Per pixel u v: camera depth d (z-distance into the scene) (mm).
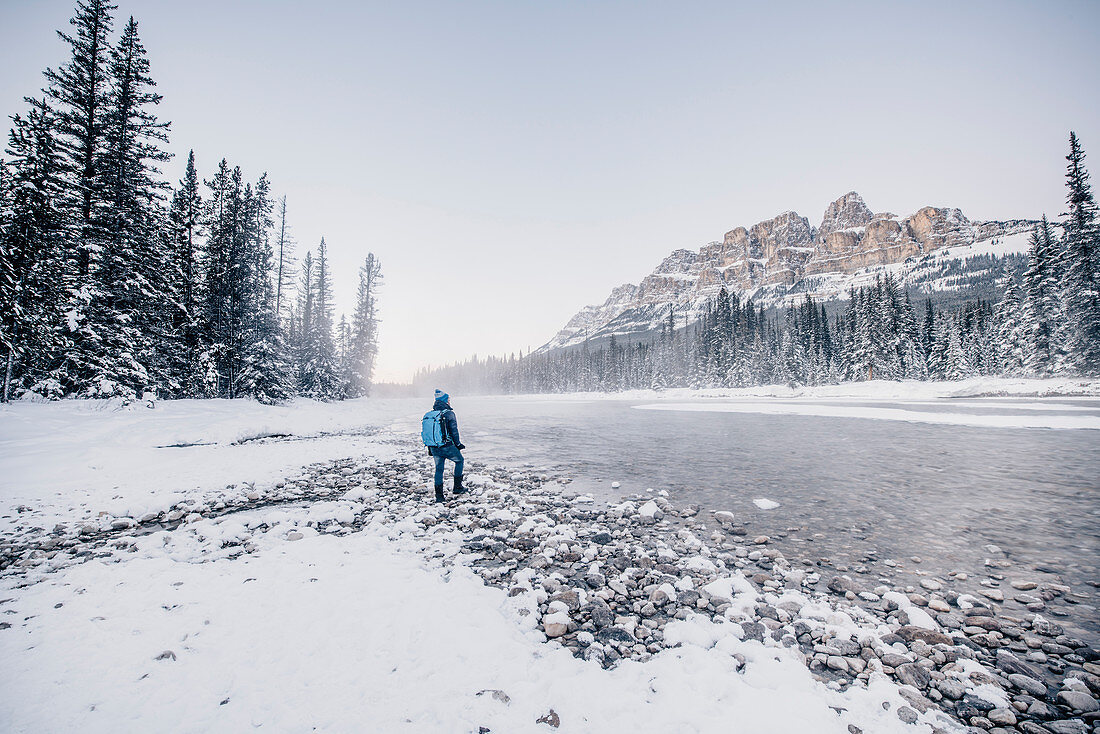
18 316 15625
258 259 32000
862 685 2980
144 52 22188
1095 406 25156
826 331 78875
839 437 16000
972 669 3104
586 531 6496
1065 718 2674
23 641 3318
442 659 3182
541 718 2629
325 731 2465
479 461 12500
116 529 6641
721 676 3014
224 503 7938
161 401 19859
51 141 18141
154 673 2959
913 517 6875
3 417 13297
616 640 3568
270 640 3393
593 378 122500
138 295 20672
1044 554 5336
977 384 38125
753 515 7160
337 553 5379
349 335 61719
